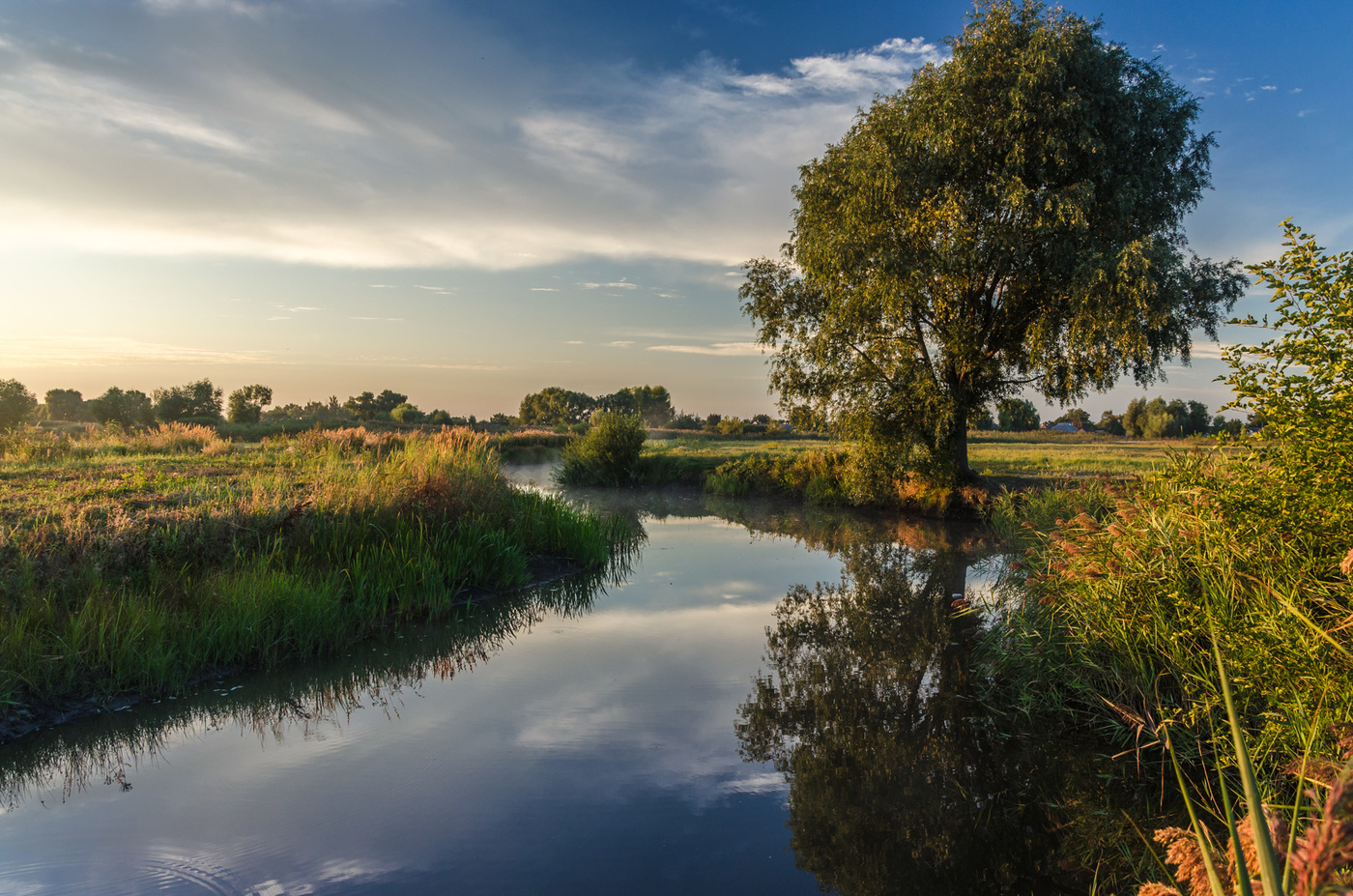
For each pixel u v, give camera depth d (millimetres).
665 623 9727
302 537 9508
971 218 17609
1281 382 3662
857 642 8945
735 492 25016
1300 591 4223
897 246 17734
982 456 34031
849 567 13477
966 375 19531
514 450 39125
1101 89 17266
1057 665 6531
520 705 6809
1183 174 18062
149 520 8539
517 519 12859
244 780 5301
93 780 5277
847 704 6965
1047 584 6852
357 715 6512
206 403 59281
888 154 17531
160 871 4168
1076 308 16906
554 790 5215
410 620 9117
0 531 7520
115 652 6617
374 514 10477
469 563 10758
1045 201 16094
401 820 4781
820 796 5223
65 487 10430
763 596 11289
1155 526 5988
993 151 17562
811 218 20812
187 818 4766
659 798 5137
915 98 18234
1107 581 6055
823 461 24000
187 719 6359
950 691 7293
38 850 4367
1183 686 5301
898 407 19031
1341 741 2633
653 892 4059
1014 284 18531
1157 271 15750
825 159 20734
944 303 19406
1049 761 5746
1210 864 1561
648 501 23703
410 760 5648
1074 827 4793
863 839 4688
